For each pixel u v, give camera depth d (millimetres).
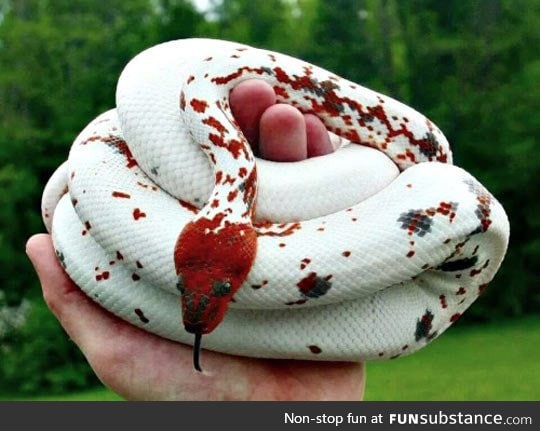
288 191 445
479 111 3250
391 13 3732
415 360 2080
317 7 4000
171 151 452
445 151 489
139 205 441
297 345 439
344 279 421
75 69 3268
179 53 487
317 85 484
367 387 1631
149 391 459
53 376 2279
